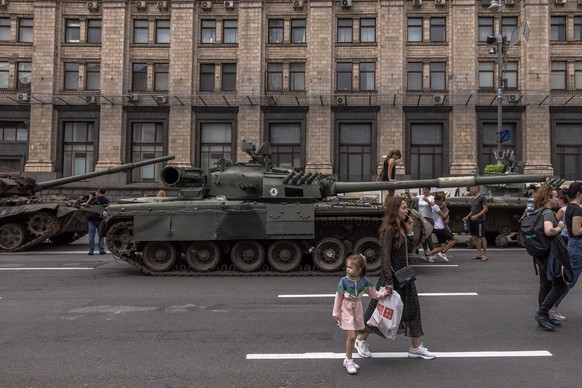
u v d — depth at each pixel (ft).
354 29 108.68
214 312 25.93
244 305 27.55
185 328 22.84
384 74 106.42
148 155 110.32
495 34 107.04
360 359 18.45
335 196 44.11
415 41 108.06
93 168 110.42
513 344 20.25
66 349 19.77
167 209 38.06
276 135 108.99
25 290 32.12
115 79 109.09
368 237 38.93
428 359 18.34
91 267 42.57
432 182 41.29
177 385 16.01
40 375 16.90
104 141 108.58
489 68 107.14
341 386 15.88
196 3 110.11
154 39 110.42
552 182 60.44
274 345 20.24
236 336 21.54
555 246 21.86
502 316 24.85
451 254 51.34
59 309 26.66
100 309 26.66
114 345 20.29
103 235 40.27
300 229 37.60
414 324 18.08
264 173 40.68
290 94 107.96
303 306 27.27
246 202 38.81
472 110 105.40
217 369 17.48
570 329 22.49
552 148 105.40
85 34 111.34
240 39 108.58
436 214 44.78
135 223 37.91
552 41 106.73
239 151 107.45
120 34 109.60
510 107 105.60
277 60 108.88
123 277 37.32
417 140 107.14
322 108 107.04
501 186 63.77
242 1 108.58
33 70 109.60
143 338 21.27
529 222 22.85
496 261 45.73
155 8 110.63
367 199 42.96
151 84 110.01
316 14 107.76
